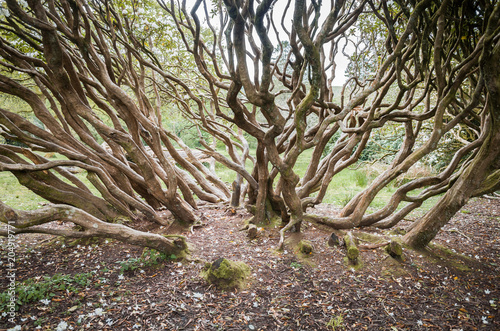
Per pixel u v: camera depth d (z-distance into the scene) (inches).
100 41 138.6
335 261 137.9
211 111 216.2
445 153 303.1
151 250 137.6
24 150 148.8
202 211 205.3
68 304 102.2
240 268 124.9
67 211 123.3
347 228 171.6
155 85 190.5
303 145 130.2
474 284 124.0
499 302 111.3
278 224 175.0
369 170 361.1
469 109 131.7
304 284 121.1
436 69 122.7
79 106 146.6
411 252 145.6
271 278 125.1
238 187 207.2
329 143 510.9
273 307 106.3
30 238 166.6
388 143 370.0
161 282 119.5
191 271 128.5
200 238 163.6
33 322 92.1
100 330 90.5
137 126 166.2
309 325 97.4
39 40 137.7
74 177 162.4
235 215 194.5
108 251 145.0
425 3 100.0
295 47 130.3
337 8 100.2
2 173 374.3
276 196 174.6
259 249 150.3
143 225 174.6
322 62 143.4
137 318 97.0
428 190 171.2
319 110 179.5
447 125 137.4
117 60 180.2
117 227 130.7
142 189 193.3
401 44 110.5
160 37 171.6
